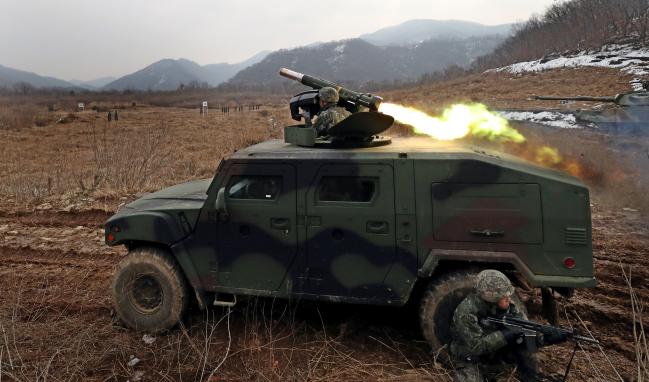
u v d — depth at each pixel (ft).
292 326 13.35
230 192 12.60
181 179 34.53
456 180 10.88
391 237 11.34
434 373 10.97
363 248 11.57
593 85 88.28
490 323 9.51
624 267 16.89
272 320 14.03
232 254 12.63
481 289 9.42
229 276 12.71
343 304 15.01
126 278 13.43
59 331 13.41
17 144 65.51
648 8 165.99
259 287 12.51
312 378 11.17
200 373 11.47
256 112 142.82
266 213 12.23
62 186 32.71
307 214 11.91
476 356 9.55
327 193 11.88
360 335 13.15
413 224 11.19
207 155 49.29
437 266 11.62
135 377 11.39
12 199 29.60
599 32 168.35
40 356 12.13
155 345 12.86
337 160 11.64
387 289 11.51
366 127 12.46
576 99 40.68
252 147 13.69
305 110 16.19
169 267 13.12
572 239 10.32
